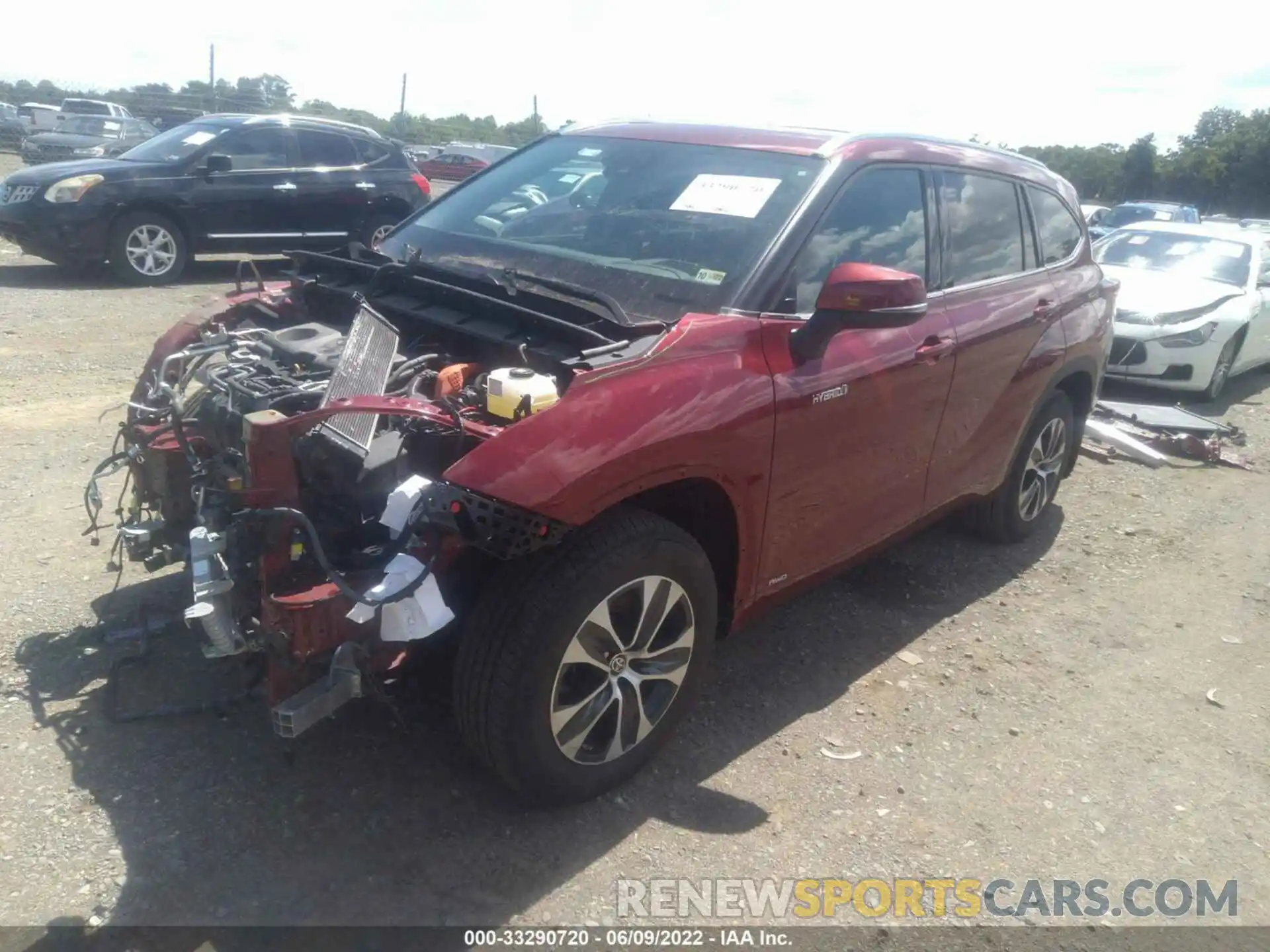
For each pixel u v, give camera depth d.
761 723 3.69
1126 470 7.08
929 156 4.21
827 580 3.99
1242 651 4.53
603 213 3.91
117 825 2.93
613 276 3.58
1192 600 5.03
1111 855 3.17
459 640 2.95
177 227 11.27
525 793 2.99
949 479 4.43
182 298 10.65
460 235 4.09
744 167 3.85
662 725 3.28
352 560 2.85
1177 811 3.39
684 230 3.67
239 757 3.24
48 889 2.69
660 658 3.20
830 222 3.65
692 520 3.39
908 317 3.18
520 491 2.66
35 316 9.18
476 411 3.06
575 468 2.74
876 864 3.04
